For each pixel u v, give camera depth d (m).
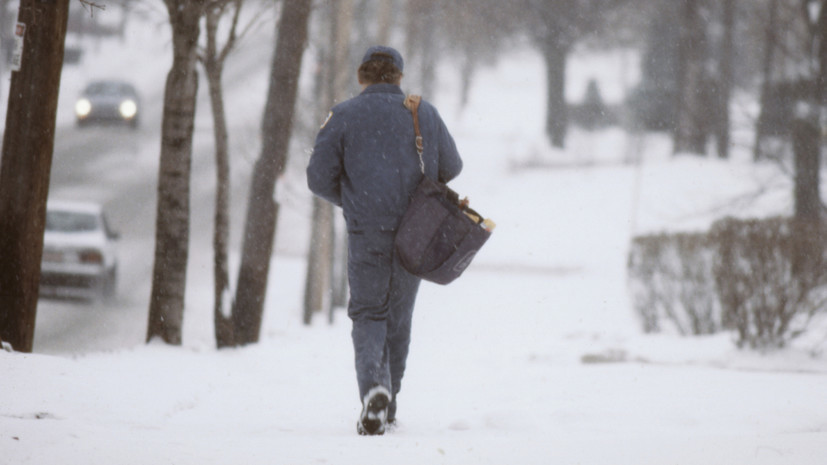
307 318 78.50
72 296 68.31
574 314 73.81
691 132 178.12
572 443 16.27
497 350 45.78
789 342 42.62
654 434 20.08
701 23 178.12
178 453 14.94
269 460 14.63
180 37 38.41
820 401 25.42
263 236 50.28
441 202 20.12
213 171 153.00
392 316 20.83
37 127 29.64
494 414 21.86
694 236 51.50
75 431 16.41
